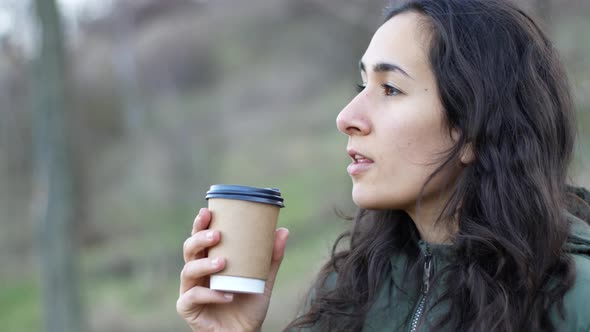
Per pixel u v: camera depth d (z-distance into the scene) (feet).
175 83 83.35
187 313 6.49
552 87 6.74
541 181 6.23
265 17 91.45
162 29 82.89
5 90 53.83
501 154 6.28
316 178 63.77
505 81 6.38
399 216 7.11
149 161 71.92
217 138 76.84
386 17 6.82
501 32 6.50
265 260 6.22
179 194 68.23
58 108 32.94
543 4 11.17
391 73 6.39
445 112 6.27
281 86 89.10
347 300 7.03
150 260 57.57
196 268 6.14
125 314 45.44
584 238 6.19
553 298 5.84
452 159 6.19
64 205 33.24
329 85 86.89
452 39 6.31
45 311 33.40
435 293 6.35
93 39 60.90
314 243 46.70
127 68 69.77
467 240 6.17
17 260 62.90
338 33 32.37
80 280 34.12
